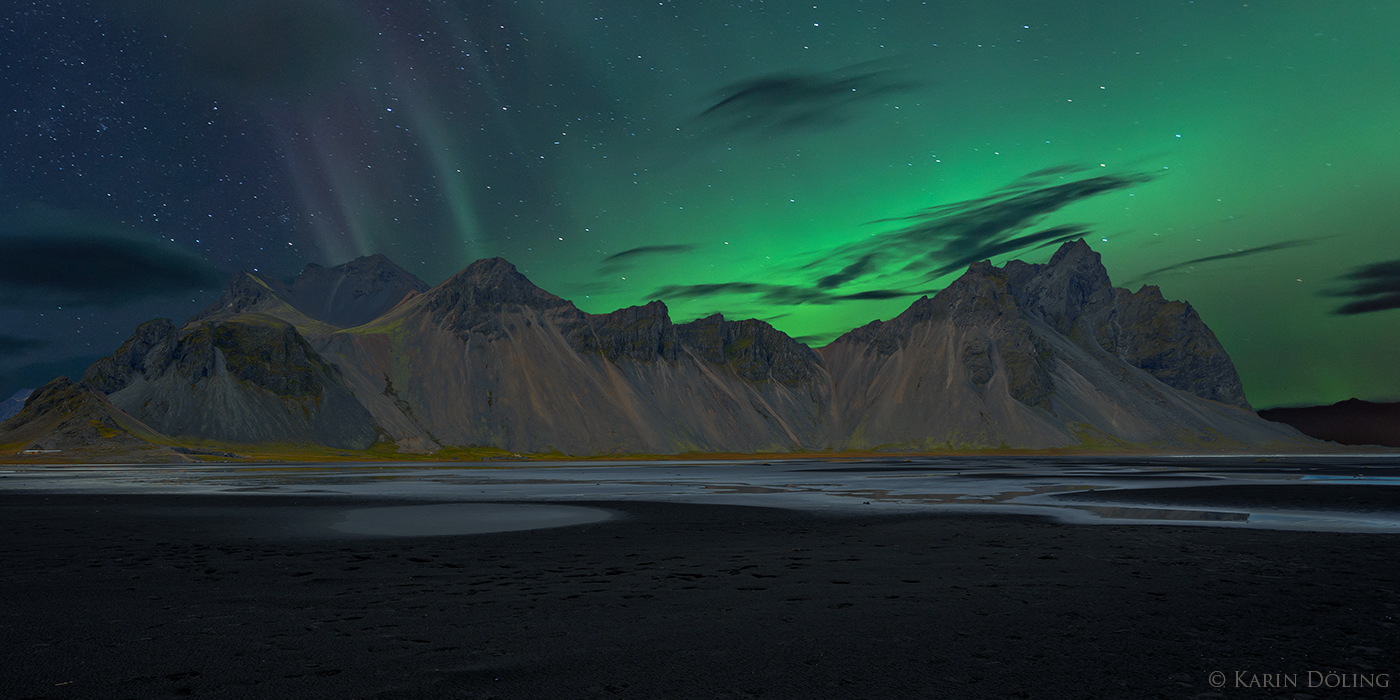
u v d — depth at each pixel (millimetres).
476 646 11648
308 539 26500
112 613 14031
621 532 29016
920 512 38625
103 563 20594
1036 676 10047
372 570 19328
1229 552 22641
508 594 15984
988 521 33469
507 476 94312
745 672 10289
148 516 36281
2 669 10406
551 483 73625
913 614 13969
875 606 14719
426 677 10039
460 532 29031
